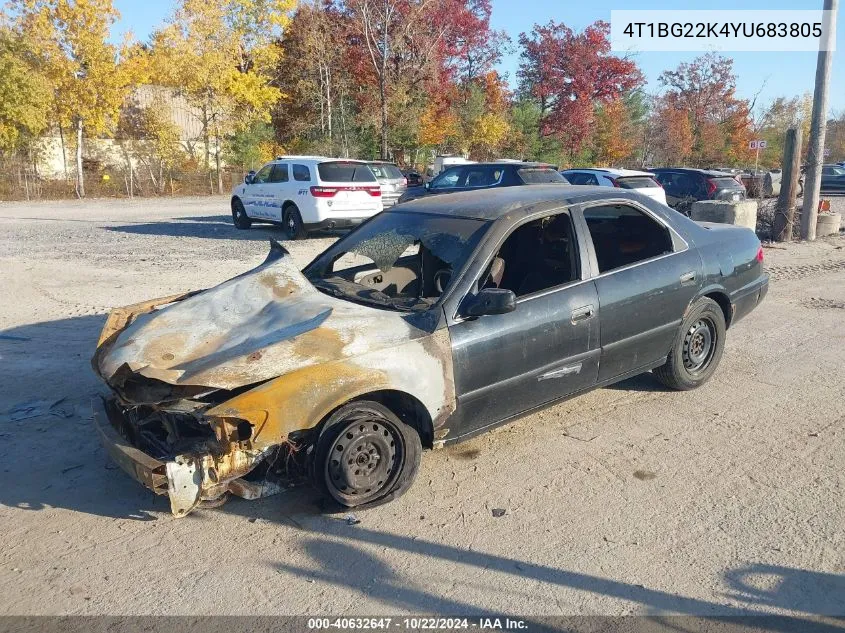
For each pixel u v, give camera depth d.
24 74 30.25
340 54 38.91
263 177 15.89
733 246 5.67
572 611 2.98
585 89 44.88
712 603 3.02
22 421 5.00
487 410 4.18
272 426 3.36
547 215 4.59
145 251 12.76
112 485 4.11
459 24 40.62
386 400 3.92
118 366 3.73
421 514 3.78
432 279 4.78
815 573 3.21
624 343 4.78
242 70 39.88
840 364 6.18
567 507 3.83
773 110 49.72
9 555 3.43
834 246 13.36
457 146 41.97
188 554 3.43
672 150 48.62
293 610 3.01
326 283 4.66
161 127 36.28
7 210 25.00
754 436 4.70
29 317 7.90
